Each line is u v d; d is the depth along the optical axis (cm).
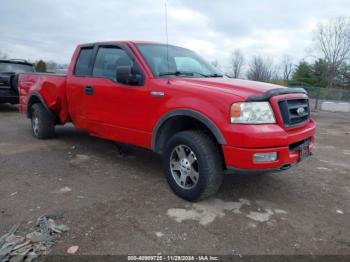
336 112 1703
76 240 276
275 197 386
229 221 319
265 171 316
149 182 417
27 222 304
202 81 380
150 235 288
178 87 364
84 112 504
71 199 359
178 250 267
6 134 704
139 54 424
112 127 452
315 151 654
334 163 558
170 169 376
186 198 358
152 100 386
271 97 323
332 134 913
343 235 304
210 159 331
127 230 295
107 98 451
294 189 416
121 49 453
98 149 577
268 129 311
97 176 436
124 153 545
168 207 344
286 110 330
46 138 643
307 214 345
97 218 316
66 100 550
